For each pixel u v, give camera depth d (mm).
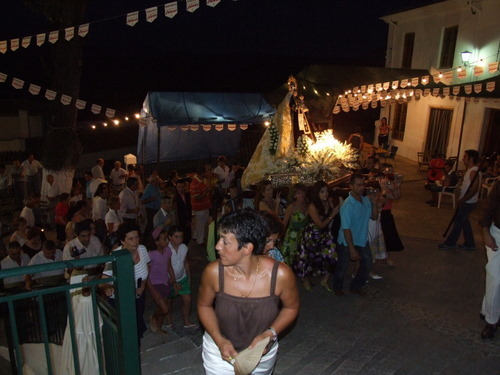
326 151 8352
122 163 22266
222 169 11258
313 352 4742
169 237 5156
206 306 2895
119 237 4441
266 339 2732
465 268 7117
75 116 13109
